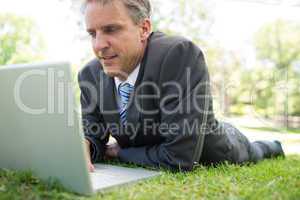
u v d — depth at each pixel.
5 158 1.66
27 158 1.57
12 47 5.63
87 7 1.90
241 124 5.80
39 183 1.51
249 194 1.46
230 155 2.19
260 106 6.36
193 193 1.50
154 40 2.04
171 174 1.80
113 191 1.50
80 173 1.43
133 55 1.95
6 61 5.55
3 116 1.57
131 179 1.68
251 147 2.38
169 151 1.90
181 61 1.95
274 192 1.50
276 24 7.62
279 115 6.11
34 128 1.50
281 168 2.03
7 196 1.35
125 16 1.87
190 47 1.99
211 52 7.03
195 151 1.90
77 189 1.45
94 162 2.20
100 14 1.84
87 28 1.91
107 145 2.31
